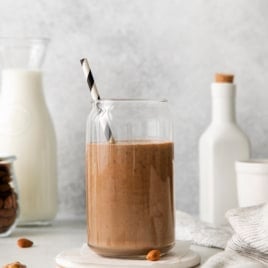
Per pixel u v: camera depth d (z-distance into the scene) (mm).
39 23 1818
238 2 1839
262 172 1524
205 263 1162
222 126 1680
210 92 1847
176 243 1355
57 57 1824
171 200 1242
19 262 1220
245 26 1846
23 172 1657
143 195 1190
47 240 1487
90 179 1228
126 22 1826
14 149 1654
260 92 1857
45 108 1695
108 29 1825
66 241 1475
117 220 1191
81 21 1820
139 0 1824
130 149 1187
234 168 1670
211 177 1677
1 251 1368
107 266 1164
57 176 1738
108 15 1823
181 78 1845
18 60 1666
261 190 1531
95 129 1213
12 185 1545
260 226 1228
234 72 1852
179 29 1837
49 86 1829
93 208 1220
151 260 1188
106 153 1194
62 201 1852
